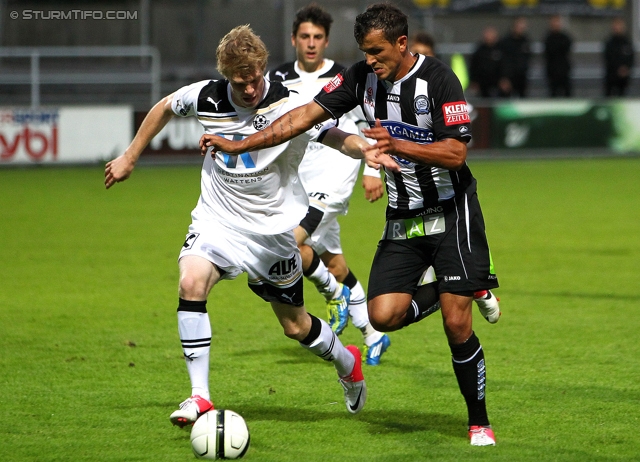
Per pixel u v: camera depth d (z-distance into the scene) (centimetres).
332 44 9138
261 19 9425
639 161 7950
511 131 8050
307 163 2361
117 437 1606
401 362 2192
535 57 9662
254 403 1841
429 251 1620
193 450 1475
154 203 5503
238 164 1606
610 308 2791
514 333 2475
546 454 1500
